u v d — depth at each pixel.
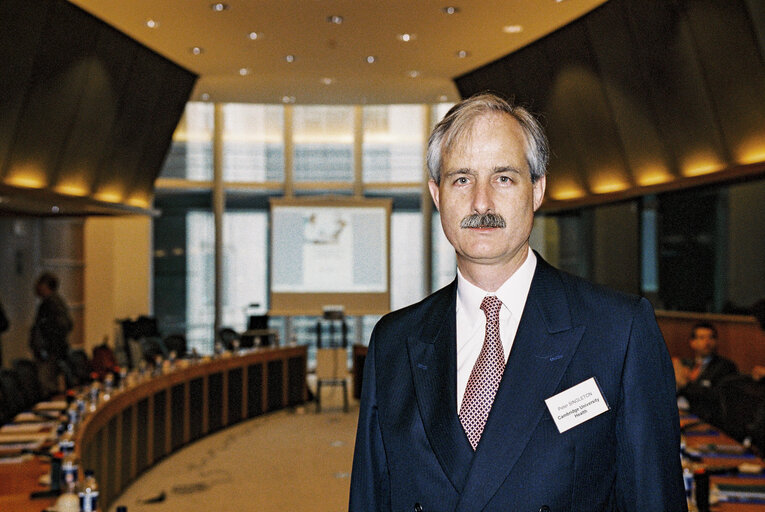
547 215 10.86
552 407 1.17
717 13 5.51
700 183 6.81
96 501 3.23
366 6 7.21
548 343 1.22
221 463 7.98
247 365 10.60
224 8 7.22
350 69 9.82
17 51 6.37
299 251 13.16
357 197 14.16
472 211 1.21
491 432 1.17
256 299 14.80
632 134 7.30
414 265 15.03
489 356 1.25
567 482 1.15
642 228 9.35
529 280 1.29
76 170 8.07
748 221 7.61
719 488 3.44
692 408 5.80
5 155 6.89
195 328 14.46
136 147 9.06
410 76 10.23
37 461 4.33
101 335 13.07
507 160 1.21
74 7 6.87
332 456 8.30
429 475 1.22
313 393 12.51
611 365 1.19
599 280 10.16
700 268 8.38
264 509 6.25
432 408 1.25
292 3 7.11
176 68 9.27
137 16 7.38
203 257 14.52
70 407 5.43
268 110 14.51
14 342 10.58
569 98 7.96
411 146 14.76
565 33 7.61
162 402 8.11
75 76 7.32
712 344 6.30
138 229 13.78
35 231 11.29
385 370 1.38
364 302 13.16
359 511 1.36
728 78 5.77
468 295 1.30
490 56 9.02
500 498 1.15
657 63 6.48
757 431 4.56
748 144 5.91
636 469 1.17
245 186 14.31
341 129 14.73
